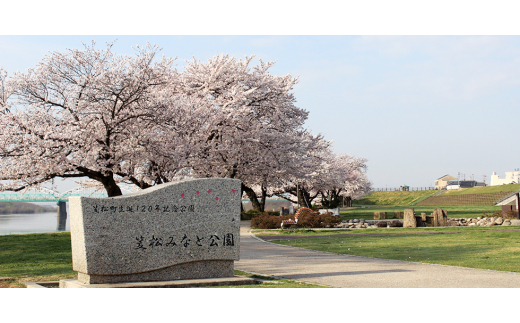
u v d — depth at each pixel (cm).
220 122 3097
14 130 2034
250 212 4028
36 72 2258
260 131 3253
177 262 905
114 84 2245
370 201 11056
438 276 948
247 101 3322
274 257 1371
